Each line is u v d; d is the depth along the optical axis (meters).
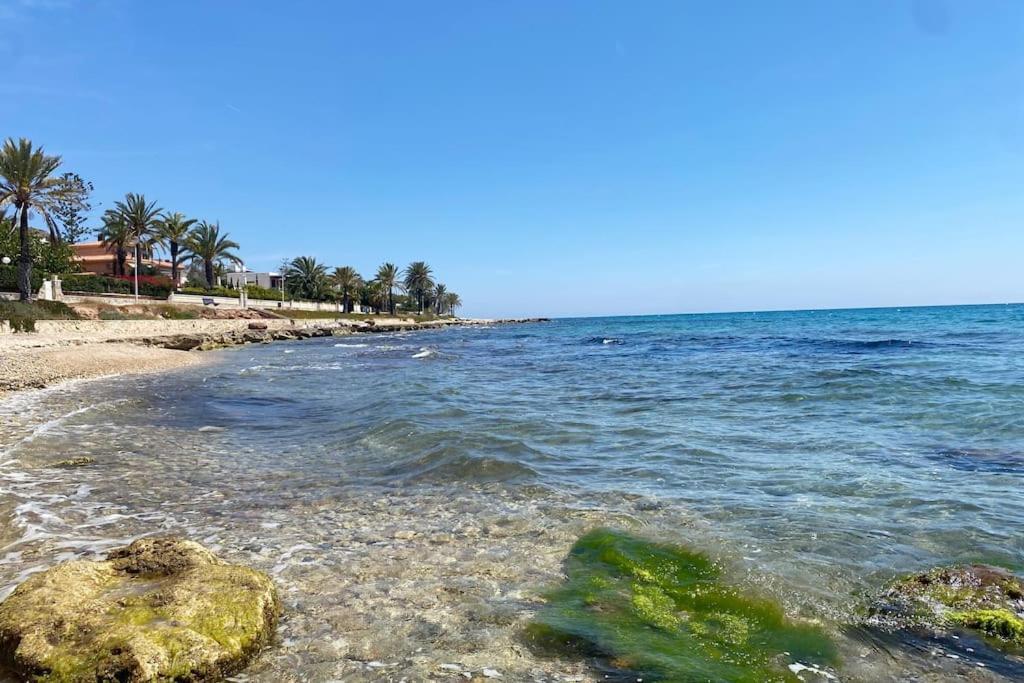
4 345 25.91
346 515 6.88
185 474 8.78
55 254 48.56
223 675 3.74
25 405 14.95
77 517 6.80
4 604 4.21
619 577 5.04
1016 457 8.80
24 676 3.63
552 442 10.49
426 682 3.66
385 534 6.24
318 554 5.71
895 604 4.49
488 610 4.55
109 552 5.30
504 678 3.68
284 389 19.31
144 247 61.69
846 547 5.57
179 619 3.97
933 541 5.70
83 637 3.81
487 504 7.16
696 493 7.37
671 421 12.36
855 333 48.62
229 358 34.09
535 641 4.11
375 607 4.63
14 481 8.19
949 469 8.23
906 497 7.02
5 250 44.19
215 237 75.88
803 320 98.94
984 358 23.42
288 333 57.59
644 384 18.98
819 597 4.61
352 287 106.25
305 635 4.23
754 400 15.00
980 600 4.43
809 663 3.79
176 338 40.25
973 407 12.80
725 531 6.01
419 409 13.99
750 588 4.72
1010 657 3.85
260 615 4.17
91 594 4.34
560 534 6.11
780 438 10.52
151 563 4.83
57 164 39.72
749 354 30.69
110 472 8.82
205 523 6.64
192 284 74.00
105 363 25.34
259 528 6.46
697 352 33.75
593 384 19.38
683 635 4.15
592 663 3.82
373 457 9.73
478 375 23.30
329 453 10.17
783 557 5.34
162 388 19.20
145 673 3.50
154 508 7.18
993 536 5.79
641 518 6.46
